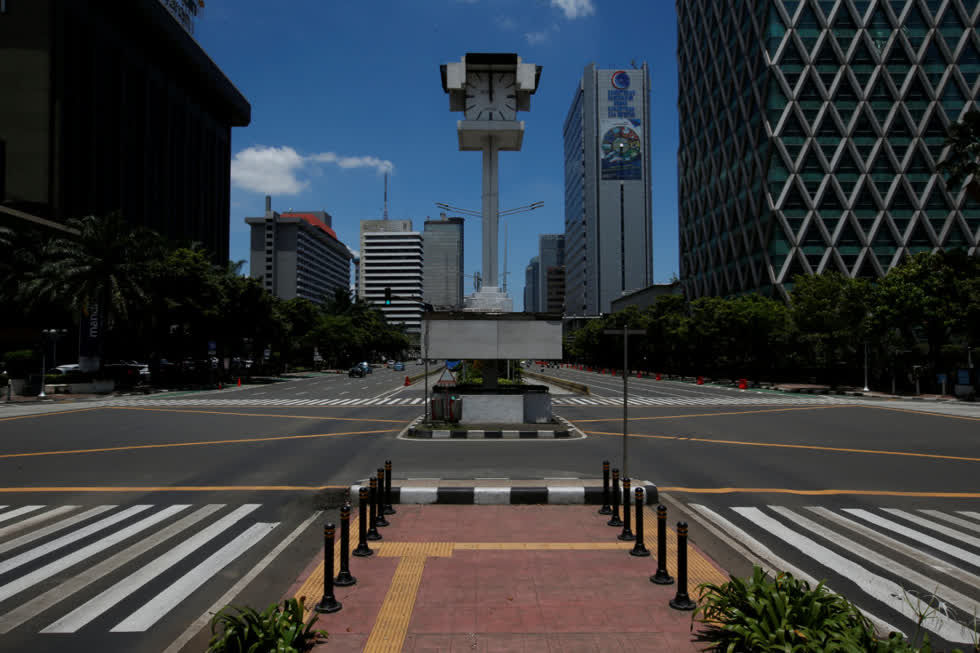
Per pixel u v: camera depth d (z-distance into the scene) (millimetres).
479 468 12180
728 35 72125
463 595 5555
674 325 61531
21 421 21672
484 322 19000
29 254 37875
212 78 76312
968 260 37406
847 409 27828
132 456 13992
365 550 6766
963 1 61625
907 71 61688
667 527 8180
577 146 186125
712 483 11172
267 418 22766
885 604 5660
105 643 4789
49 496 9969
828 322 41531
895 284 38781
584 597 5523
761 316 48125
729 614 4430
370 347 106500
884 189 61219
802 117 61719
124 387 39906
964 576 6402
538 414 19250
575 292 190125
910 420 22781
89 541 7488
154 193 66250
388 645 4555
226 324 46906
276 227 161250
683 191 90312
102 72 56406
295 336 65875
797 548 7340
